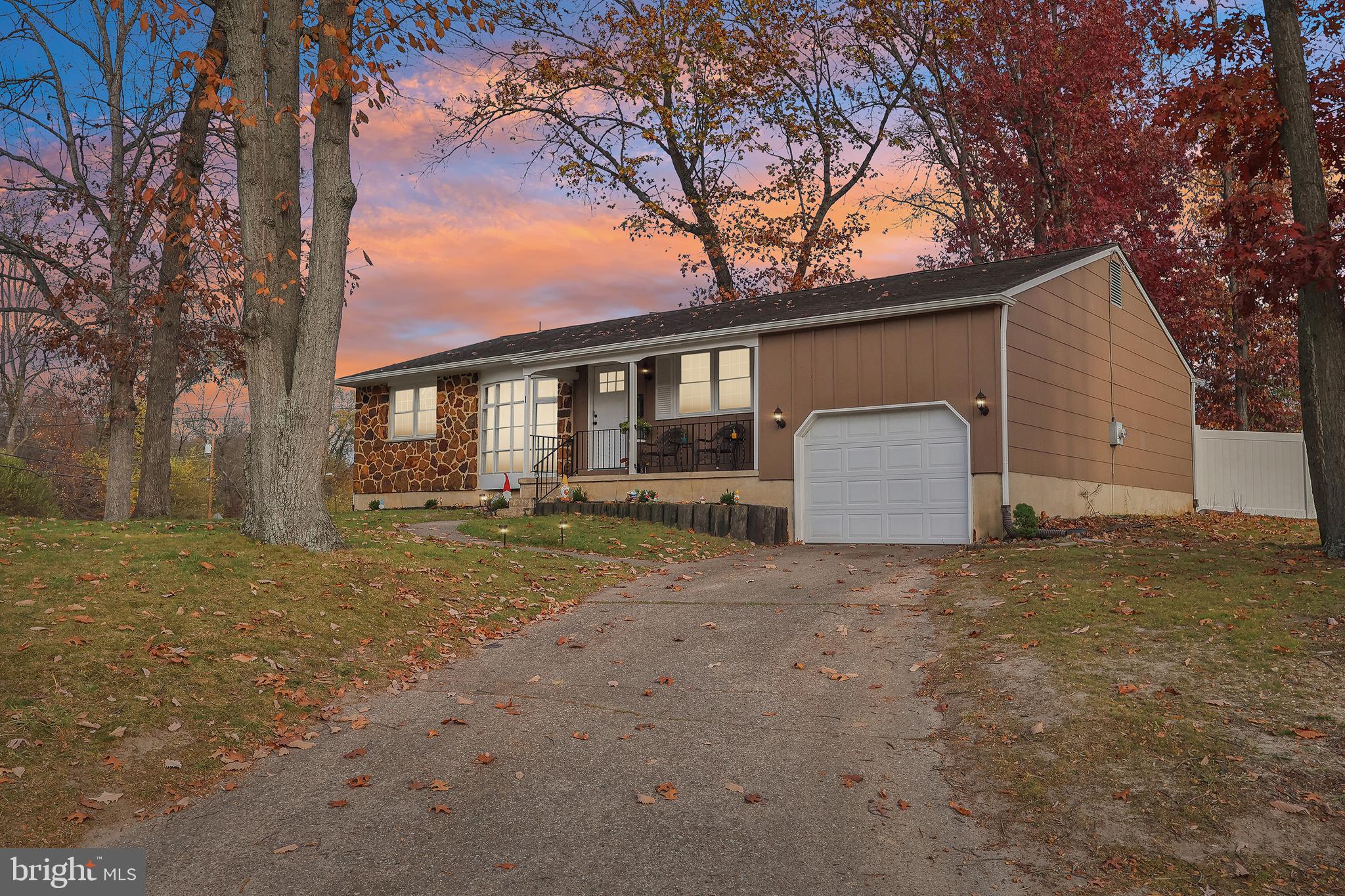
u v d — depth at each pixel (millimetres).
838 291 19766
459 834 4691
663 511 16391
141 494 17875
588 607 10227
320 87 9688
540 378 22297
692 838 4645
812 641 8336
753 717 6461
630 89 28109
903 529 15359
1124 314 19906
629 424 19406
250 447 10672
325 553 10398
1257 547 11469
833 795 5164
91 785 5016
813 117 29781
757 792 5219
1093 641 7305
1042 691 6402
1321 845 4332
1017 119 26297
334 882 4176
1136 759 5262
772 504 16859
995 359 14484
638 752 5828
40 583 7742
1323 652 6594
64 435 32375
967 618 8609
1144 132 25219
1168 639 7180
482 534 15031
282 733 6066
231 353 20266
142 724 5730
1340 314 10250
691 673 7566
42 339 20672
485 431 24109
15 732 5285
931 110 29406
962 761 5539
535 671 7723
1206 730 5531
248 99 10352
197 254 17891
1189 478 23266
